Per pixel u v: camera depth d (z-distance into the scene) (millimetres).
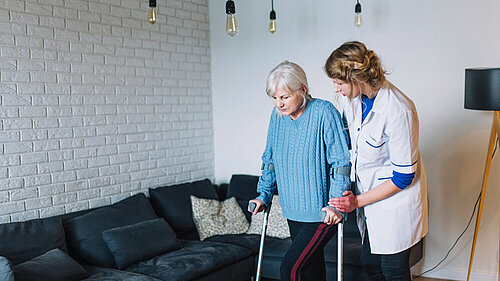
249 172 4719
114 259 3314
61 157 3514
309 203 2322
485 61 3592
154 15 3131
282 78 2217
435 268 3898
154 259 3346
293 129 2348
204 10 4773
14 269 2674
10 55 3209
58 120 3492
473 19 3607
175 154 4480
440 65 3740
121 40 3945
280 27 4434
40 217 3385
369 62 2066
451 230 3811
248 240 3773
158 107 4297
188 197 4109
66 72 3539
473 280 3752
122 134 3971
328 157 2301
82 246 3271
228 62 4762
